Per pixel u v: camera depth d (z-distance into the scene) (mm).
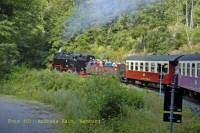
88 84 29500
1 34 32844
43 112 24938
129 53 65750
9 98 32906
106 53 63219
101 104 21281
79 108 23047
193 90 31734
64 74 38875
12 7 30188
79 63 52250
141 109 23797
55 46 55156
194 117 22938
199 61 30406
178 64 36250
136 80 45656
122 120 20188
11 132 18531
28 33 44094
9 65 43875
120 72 47781
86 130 18531
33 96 34062
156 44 68750
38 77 38812
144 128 18484
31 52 51156
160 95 30828
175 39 70500
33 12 39562
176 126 19281
